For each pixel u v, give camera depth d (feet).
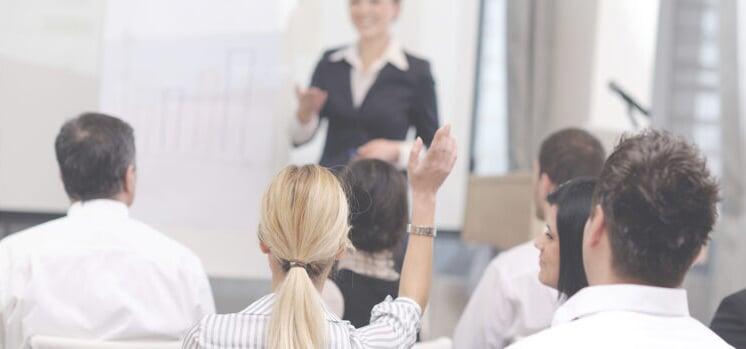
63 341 5.45
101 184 6.54
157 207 12.10
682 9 12.68
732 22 11.89
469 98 13.71
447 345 5.48
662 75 12.69
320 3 12.68
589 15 14.74
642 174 3.54
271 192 4.12
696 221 3.52
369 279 5.94
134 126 12.10
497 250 13.61
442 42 13.55
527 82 14.40
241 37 12.38
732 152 11.75
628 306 3.54
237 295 12.84
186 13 12.23
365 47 12.10
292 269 4.01
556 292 6.85
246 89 12.37
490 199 11.55
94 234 6.37
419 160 4.86
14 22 11.93
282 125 12.47
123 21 12.12
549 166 7.34
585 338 3.44
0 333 6.21
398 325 4.50
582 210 4.88
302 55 12.62
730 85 11.86
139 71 12.13
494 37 14.39
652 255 3.52
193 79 12.24
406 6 13.35
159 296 6.33
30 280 6.16
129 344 5.46
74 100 12.07
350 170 6.09
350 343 4.17
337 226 4.10
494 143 14.29
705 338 3.48
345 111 11.89
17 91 11.94
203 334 4.08
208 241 12.16
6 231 12.01
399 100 11.94
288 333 3.90
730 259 11.23
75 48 12.07
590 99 14.73
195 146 12.20
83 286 6.20
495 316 7.07
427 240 4.85
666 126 12.57
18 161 11.95
